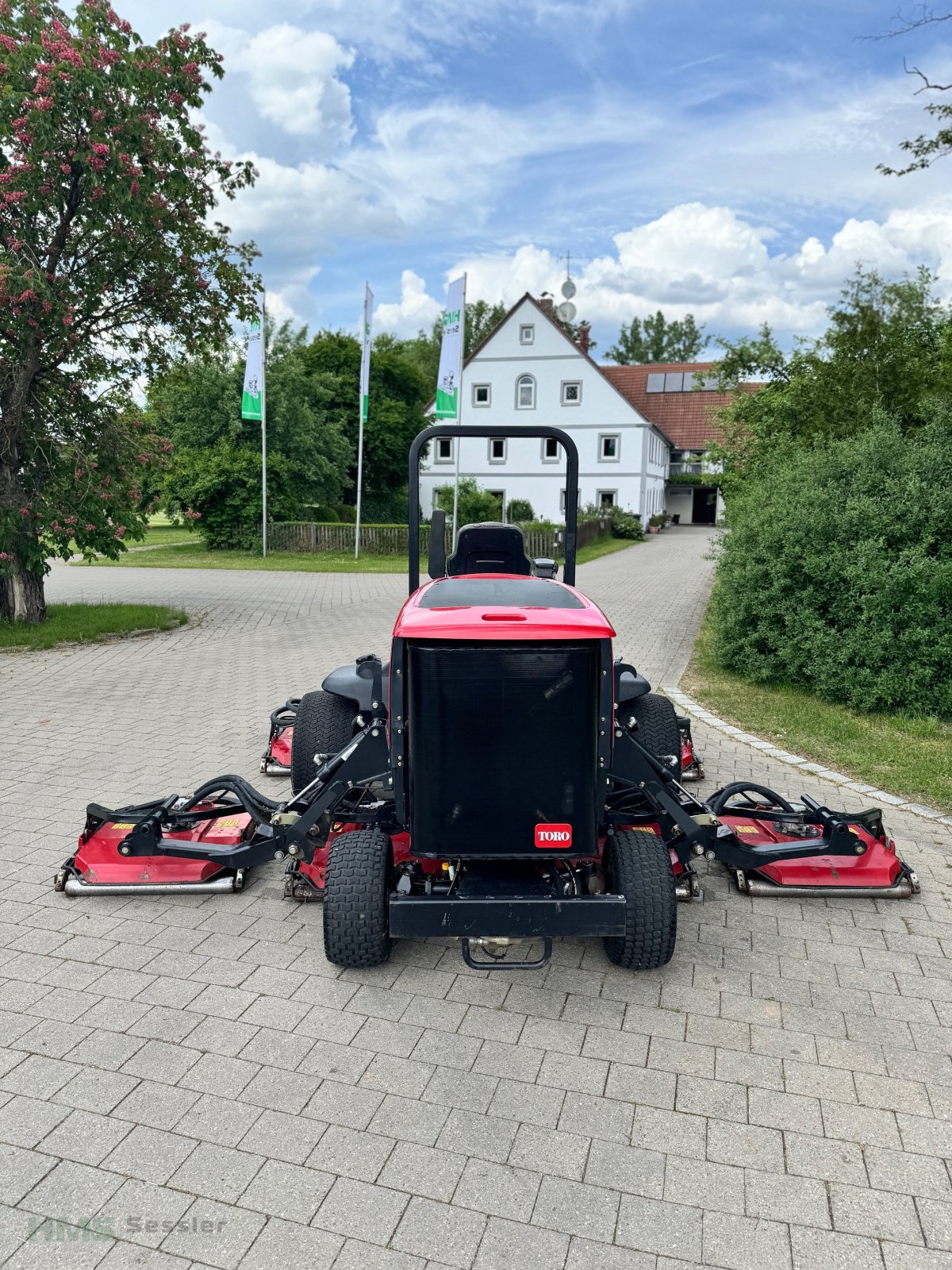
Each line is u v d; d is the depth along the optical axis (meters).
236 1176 2.64
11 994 3.57
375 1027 3.37
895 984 3.68
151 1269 2.33
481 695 3.19
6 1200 2.54
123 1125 2.84
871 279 12.55
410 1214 2.51
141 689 8.91
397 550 28.08
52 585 18.77
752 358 17.55
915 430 10.55
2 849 4.96
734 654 9.23
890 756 6.58
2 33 10.32
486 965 3.29
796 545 8.38
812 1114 2.92
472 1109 2.93
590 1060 3.19
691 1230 2.46
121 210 10.70
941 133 10.60
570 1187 2.61
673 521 54.81
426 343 73.88
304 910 4.32
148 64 10.75
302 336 42.56
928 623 7.59
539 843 3.29
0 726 7.50
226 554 27.80
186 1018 3.42
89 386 12.48
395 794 3.45
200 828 4.79
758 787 4.66
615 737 3.95
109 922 4.16
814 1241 2.43
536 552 28.97
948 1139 2.81
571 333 45.25
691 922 4.19
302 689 8.87
